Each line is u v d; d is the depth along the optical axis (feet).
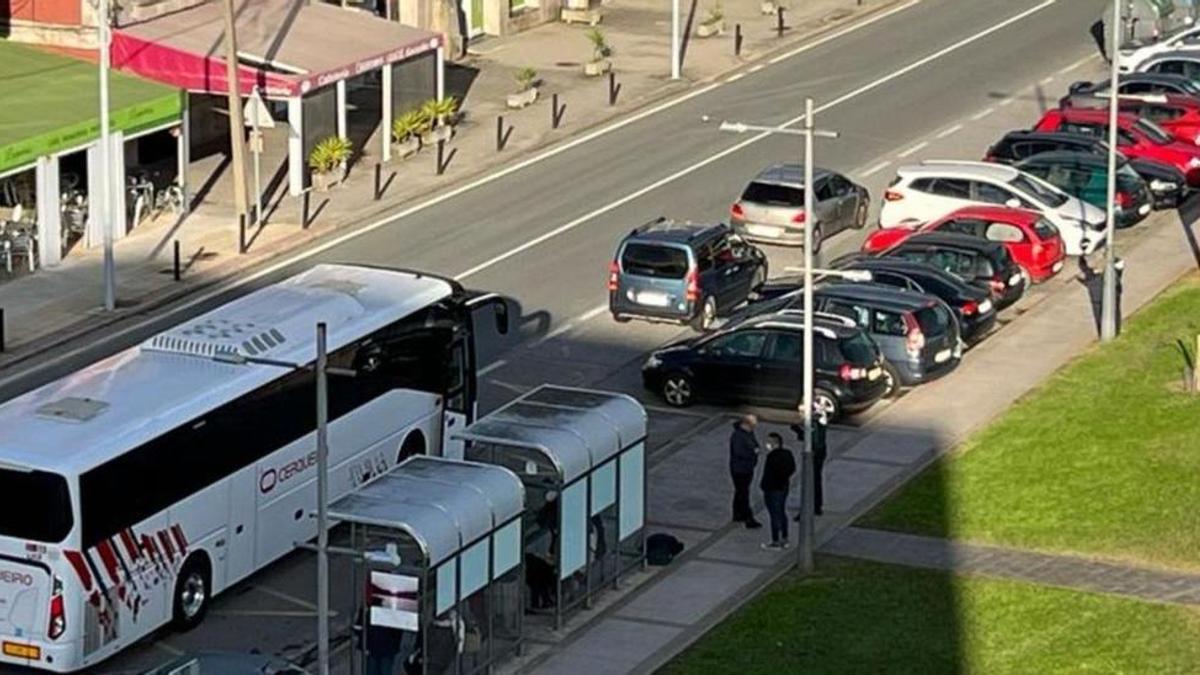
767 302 212.84
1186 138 280.51
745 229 246.68
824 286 209.87
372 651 146.20
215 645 156.56
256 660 140.15
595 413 163.84
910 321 203.31
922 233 230.68
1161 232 254.68
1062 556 168.76
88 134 239.09
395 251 244.22
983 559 168.45
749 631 156.56
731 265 225.15
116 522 151.53
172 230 249.34
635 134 290.76
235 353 164.55
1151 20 335.88
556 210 259.39
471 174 272.92
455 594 146.82
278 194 262.67
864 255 227.20
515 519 152.05
